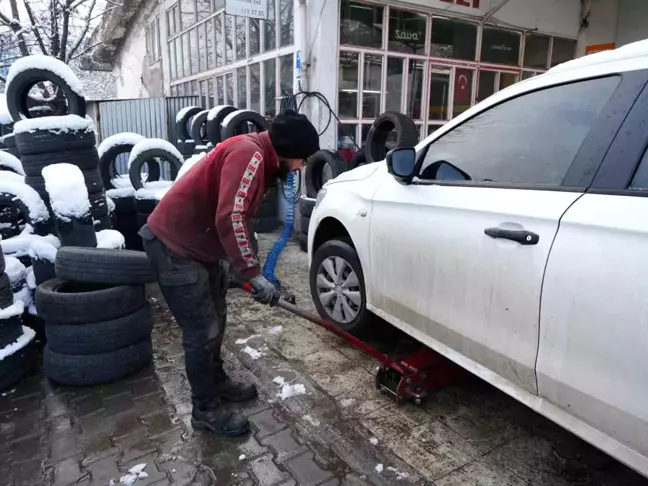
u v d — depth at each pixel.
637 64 1.74
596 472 2.19
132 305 2.94
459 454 2.31
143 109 9.98
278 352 3.28
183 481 2.14
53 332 2.83
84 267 2.84
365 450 2.33
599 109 1.81
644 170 1.60
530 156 2.04
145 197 5.01
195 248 2.24
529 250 1.82
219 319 2.57
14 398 2.79
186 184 2.19
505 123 2.21
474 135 2.36
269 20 7.08
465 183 2.28
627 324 1.50
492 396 2.80
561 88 2.01
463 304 2.17
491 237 1.99
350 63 6.72
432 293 2.38
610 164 1.69
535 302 1.80
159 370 3.09
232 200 2.04
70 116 3.77
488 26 8.15
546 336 1.77
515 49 8.62
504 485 2.11
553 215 1.75
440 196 2.34
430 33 7.46
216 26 9.28
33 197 3.61
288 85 7.09
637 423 1.50
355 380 2.94
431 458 2.28
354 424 2.53
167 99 9.88
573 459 2.27
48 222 3.67
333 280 3.40
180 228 2.20
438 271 2.32
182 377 3.01
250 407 2.69
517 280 1.87
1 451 2.34
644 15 8.66
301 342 3.43
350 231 3.07
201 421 2.47
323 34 6.27
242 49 8.33
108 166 5.36
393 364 2.70
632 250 1.50
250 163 2.09
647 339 1.45
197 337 2.34
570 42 9.36
